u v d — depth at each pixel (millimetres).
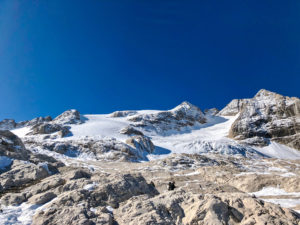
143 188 16297
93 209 12570
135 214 11539
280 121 120375
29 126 139625
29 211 12664
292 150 107625
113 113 175500
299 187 25375
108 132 109625
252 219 10891
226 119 179000
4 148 23188
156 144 100625
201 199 12414
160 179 31453
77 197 13234
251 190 27812
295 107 122688
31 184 17250
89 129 111250
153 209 11883
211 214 11086
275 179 28422
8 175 17625
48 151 65562
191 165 50844
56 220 11102
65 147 70000
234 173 34312
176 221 11367
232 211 11617
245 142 112188
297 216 11344
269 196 25125
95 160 63688
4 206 13344
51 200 13805
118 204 13562
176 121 163125
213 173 34750
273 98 136875
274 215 11266
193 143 98375
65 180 16641
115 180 15766
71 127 114375
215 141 97625
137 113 179750
